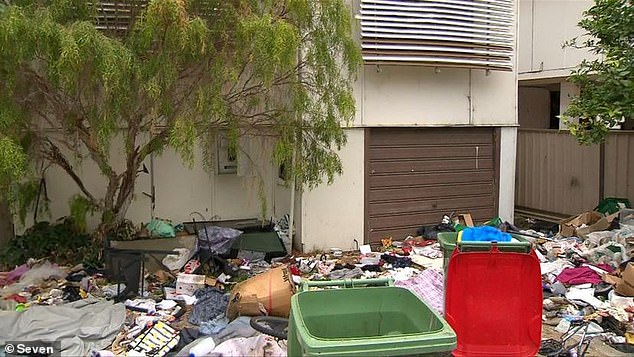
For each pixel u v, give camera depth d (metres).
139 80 5.69
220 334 4.88
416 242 8.95
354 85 8.69
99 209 7.65
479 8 9.05
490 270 4.04
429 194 9.50
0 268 7.22
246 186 9.20
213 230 7.53
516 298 4.05
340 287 3.97
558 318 5.67
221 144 8.38
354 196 8.85
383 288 3.64
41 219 8.12
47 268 6.80
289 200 8.82
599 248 7.63
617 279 6.56
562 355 4.75
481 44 9.12
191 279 6.36
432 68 9.20
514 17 9.54
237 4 6.05
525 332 4.05
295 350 3.32
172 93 6.09
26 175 6.27
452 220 9.55
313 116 6.81
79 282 6.52
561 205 10.93
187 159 5.99
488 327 4.05
